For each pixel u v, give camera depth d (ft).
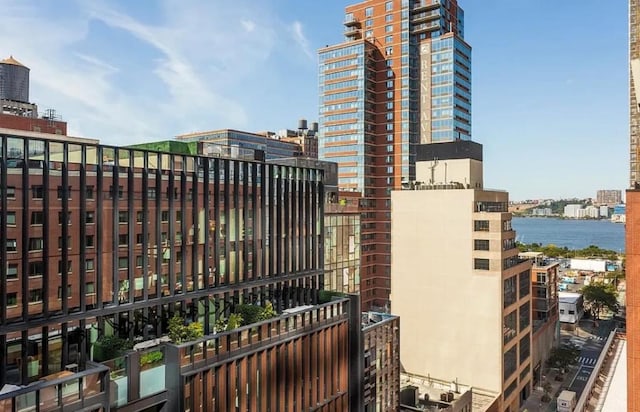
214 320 142.31
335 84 514.27
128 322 121.60
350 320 170.09
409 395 221.66
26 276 103.14
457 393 248.93
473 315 263.90
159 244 128.57
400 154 493.77
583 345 429.38
